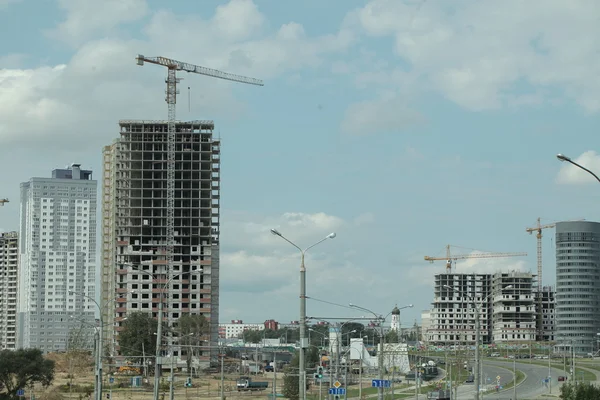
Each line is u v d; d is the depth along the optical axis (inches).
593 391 5546.3
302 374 2864.2
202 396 7583.7
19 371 7308.1
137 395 7608.3
